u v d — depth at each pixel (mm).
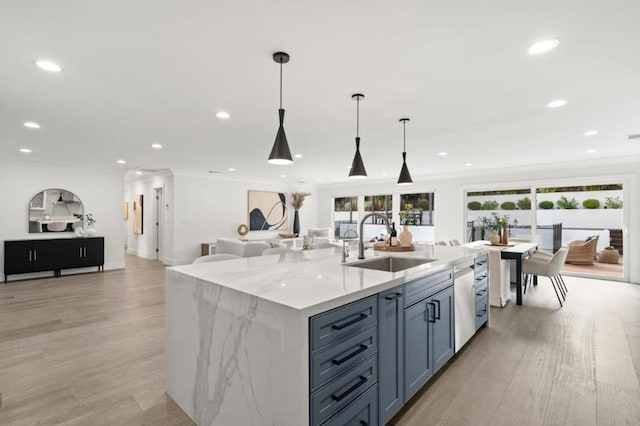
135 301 4344
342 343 1462
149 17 1667
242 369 1530
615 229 5715
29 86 2523
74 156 5555
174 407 1989
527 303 4316
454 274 2611
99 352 2744
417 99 2816
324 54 2055
